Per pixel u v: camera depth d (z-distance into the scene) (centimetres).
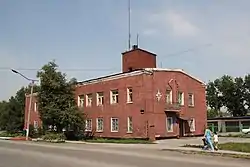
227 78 9962
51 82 4388
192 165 1495
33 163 1572
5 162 1619
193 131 4412
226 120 6656
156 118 3931
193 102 4472
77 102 4994
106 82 4494
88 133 4706
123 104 4172
